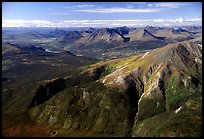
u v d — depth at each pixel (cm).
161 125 17362
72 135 18762
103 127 19262
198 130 15962
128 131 18700
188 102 19300
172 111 19175
